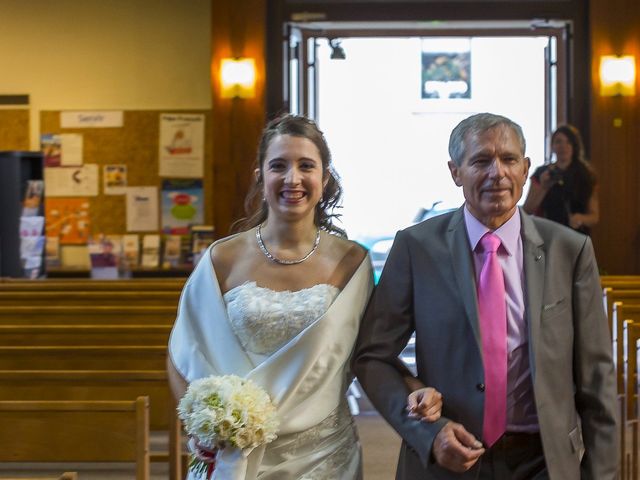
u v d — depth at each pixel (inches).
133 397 152.8
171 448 152.4
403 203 585.6
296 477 121.1
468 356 115.2
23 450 132.8
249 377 121.1
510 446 114.4
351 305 124.3
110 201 456.4
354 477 124.8
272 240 128.9
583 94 442.6
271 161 126.3
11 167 400.2
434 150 584.7
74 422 132.6
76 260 458.6
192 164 454.3
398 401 116.6
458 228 119.0
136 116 456.4
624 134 433.7
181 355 125.6
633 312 217.5
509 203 114.1
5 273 399.9
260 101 436.8
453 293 116.8
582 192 354.0
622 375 204.7
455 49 577.0
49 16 458.9
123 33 457.4
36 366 175.0
